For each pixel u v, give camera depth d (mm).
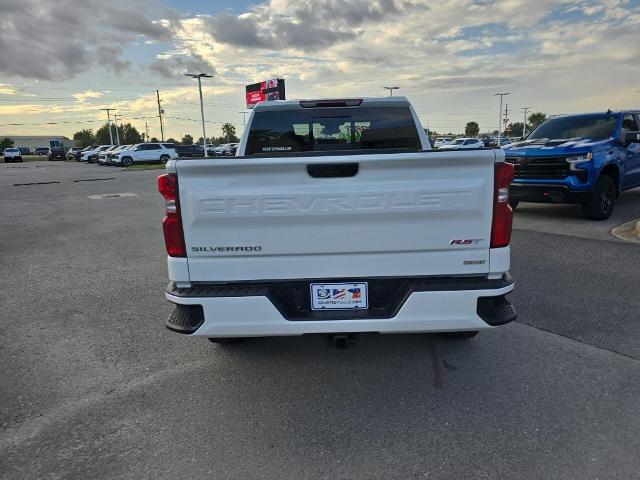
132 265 7195
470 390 3432
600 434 2889
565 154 8906
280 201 3000
